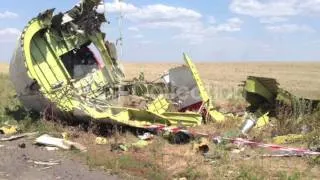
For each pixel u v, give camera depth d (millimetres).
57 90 15414
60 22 16422
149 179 9977
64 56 17016
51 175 10391
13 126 15195
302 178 9758
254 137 13031
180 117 14672
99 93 16469
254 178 9664
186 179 9930
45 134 14211
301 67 60594
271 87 15633
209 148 12109
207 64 75000
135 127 13938
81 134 14086
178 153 11805
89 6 16656
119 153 12000
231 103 19297
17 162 11445
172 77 16828
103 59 17031
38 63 16047
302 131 13492
